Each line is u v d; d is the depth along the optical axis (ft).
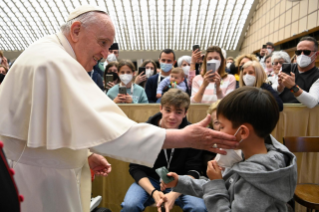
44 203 3.21
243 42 26.91
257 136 3.26
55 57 2.99
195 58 10.35
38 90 2.85
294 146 5.94
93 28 3.33
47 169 3.21
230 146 3.08
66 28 3.50
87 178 3.95
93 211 5.28
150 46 28.43
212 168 3.61
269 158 3.21
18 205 2.13
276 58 9.02
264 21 21.11
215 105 6.07
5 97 3.09
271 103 3.18
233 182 3.43
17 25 24.44
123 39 27.63
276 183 3.07
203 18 24.18
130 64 8.79
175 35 26.55
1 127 3.03
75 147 2.69
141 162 2.89
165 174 3.80
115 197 7.16
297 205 6.85
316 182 6.88
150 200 5.75
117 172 7.11
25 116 3.04
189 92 10.11
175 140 2.97
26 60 3.09
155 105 7.14
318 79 7.38
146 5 22.74
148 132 2.90
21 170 3.16
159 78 10.66
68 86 2.82
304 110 6.84
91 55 3.48
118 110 3.14
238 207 3.03
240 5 22.53
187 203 5.38
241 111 3.14
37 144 2.83
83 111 2.75
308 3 14.51
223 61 8.81
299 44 7.85
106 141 2.72
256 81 7.36
